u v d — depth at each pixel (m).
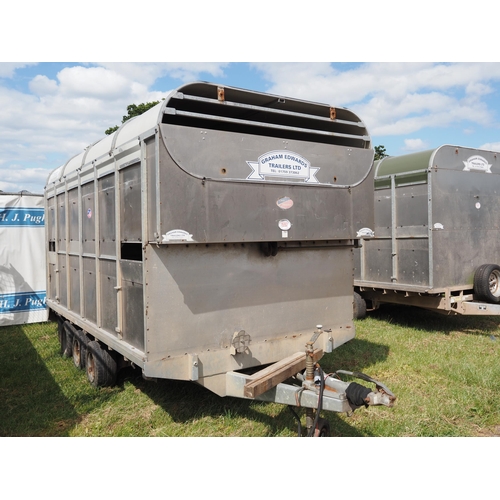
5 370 6.19
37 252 10.03
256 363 4.39
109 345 4.65
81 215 5.77
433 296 7.95
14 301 9.76
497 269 8.16
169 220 3.64
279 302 4.56
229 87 3.95
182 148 3.69
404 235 8.13
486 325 8.53
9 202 9.77
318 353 4.39
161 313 3.86
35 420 4.54
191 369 3.94
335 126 5.02
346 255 5.12
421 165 7.80
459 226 8.02
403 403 4.72
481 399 4.80
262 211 4.13
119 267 4.48
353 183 4.79
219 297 4.16
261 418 4.41
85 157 5.66
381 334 7.66
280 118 4.74
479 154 8.32
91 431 4.28
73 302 6.43
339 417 4.39
